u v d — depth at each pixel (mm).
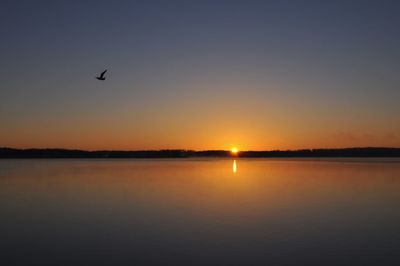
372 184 40875
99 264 14336
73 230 19656
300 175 54812
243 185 40156
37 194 33500
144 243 17031
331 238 17703
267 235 18172
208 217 22359
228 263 14352
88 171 67125
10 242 17531
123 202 28328
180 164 106875
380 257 14953
